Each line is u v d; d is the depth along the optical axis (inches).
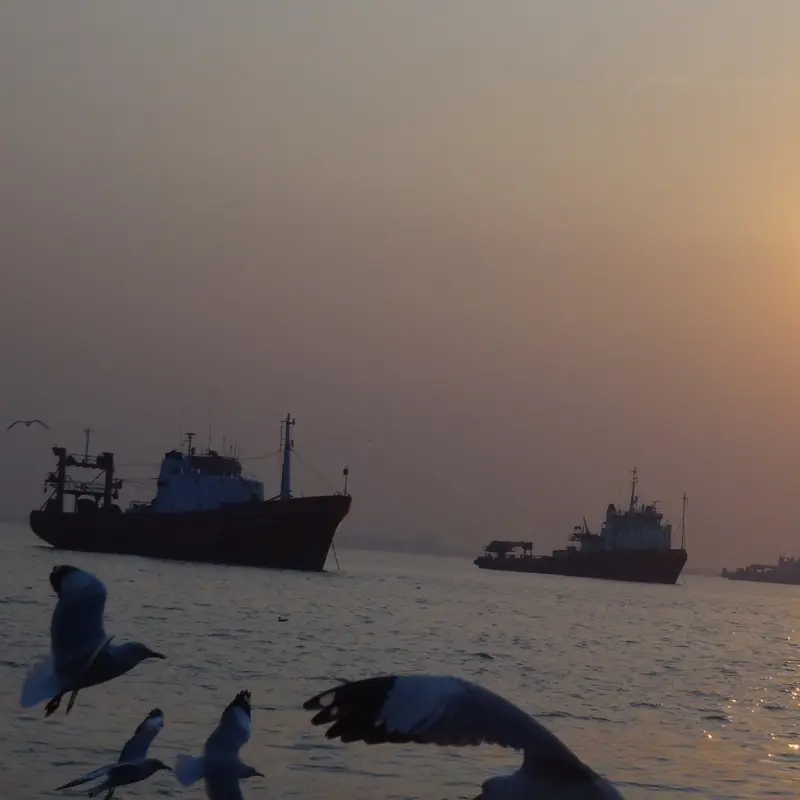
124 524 5078.7
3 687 1323.8
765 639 3068.4
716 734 1317.7
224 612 2699.3
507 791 268.5
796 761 1159.0
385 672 1727.4
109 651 448.8
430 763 1029.2
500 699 261.0
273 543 4685.0
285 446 5157.5
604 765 1110.4
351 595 3708.2
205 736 1109.7
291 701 1347.2
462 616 3166.8
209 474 5142.7
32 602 2566.4
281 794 919.7
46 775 933.8
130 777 554.9
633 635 2915.8
